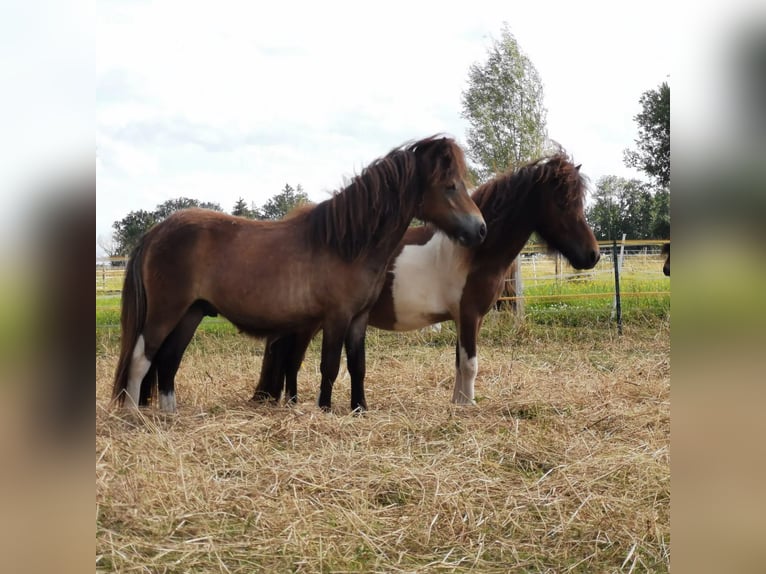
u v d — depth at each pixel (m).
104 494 3.13
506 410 5.50
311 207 5.37
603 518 3.29
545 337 9.97
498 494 3.58
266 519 3.14
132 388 5.08
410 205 5.09
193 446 3.99
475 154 19.11
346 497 3.43
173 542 2.88
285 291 5.05
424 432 4.71
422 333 10.13
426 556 2.96
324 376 5.15
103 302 11.41
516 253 5.68
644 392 6.26
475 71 18.86
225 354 8.70
